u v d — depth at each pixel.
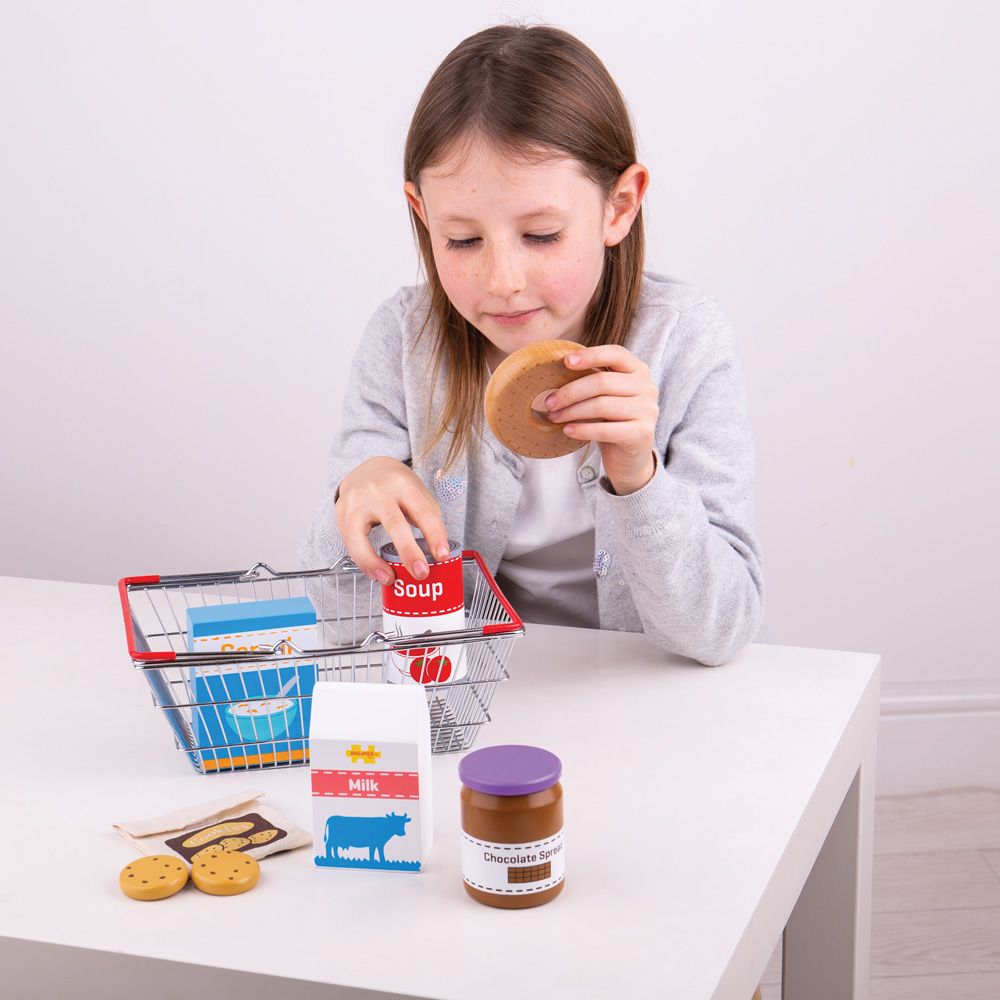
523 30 1.17
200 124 2.22
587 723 1.04
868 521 2.25
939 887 2.01
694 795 0.91
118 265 2.29
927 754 2.32
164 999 0.73
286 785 0.95
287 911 0.77
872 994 1.74
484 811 0.76
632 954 0.72
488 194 1.07
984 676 2.30
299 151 2.22
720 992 0.70
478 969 0.71
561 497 1.35
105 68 2.22
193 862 0.81
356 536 1.06
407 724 0.80
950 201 2.12
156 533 2.39
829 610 2.29
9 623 1.31
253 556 2.38
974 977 1.78
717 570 1.12
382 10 2.16
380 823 0.81
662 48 2.12
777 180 2.14
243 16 2.18
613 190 1.17
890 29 2.07
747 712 1.05
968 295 2.15
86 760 1.00
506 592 1.44
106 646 1.24
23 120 2.25
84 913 0.78
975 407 2.20
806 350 2.20
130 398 2.35
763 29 2.09
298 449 2.33
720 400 1.28
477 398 1.33
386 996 0.69
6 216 2.30
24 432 2.39
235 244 2.26
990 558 2.25
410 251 2.23
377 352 1.42
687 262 2.19
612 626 1.33
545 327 1.13
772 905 0.81
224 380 2.32
